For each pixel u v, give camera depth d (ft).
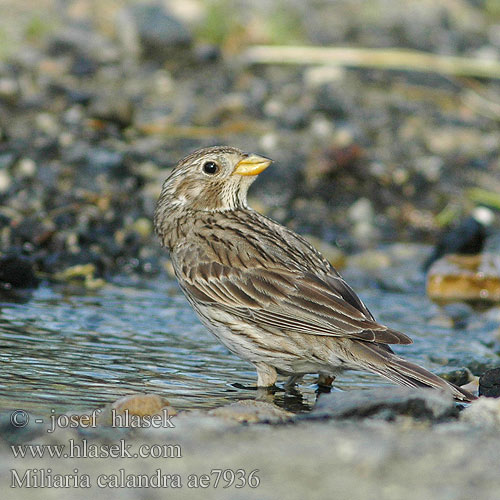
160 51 69.21
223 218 34.47
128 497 19.22
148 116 61.31
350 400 26.17
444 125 66.33
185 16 73.46
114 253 45.91
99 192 50.62
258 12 77.20
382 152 61.00
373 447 22.12
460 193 58.03
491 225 55.47
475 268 45.80
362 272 48.29
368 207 55.21
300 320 30.86
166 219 35.14
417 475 20.52
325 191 55.98
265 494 19.35
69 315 37.52
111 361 32.24
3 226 45.50
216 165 34.65
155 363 32.53
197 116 62.03
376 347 29.91
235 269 32.53
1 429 24.26
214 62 69.97
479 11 89.51
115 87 64.85
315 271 32.19
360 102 67.82
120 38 70.03
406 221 55.16
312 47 74.59
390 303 43.57
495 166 61.57
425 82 72.69
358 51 70.59
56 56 67.36
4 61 64.59
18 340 33.73
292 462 21.22
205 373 32.07
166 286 43.68
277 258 32.42
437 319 41.14
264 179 55.42
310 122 63.36
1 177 49.67
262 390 30.91
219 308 32.48
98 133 56.95
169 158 56.18
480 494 19.49
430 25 82.58
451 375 33.12
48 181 50.47
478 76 73.67
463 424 25.40
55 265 43.88
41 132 55.52
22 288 41.04
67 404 27.17
